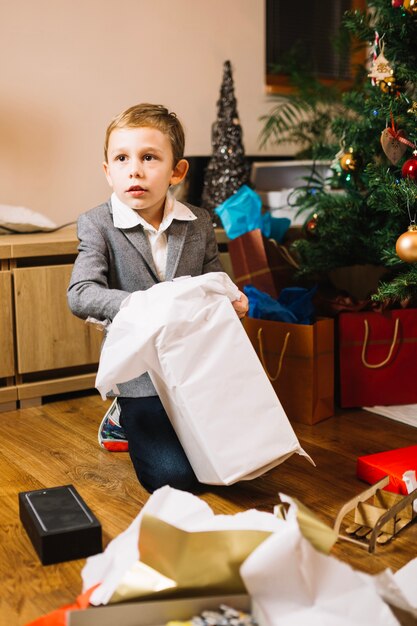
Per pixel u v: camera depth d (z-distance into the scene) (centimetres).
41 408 202
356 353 199
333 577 96
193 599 96
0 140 234
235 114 252
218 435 132
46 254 196
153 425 154
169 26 264
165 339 129
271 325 191
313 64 314
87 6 245
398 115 185
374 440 179
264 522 107
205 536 100
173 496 114
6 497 144
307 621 93
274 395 136
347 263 214
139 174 151
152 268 160
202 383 131
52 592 112
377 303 202
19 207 218
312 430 185
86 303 146
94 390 219
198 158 259
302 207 248
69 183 249
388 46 193
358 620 93
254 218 229
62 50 242
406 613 95
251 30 287
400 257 174
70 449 171
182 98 271
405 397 205
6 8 229
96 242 157
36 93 239
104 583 101
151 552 100
